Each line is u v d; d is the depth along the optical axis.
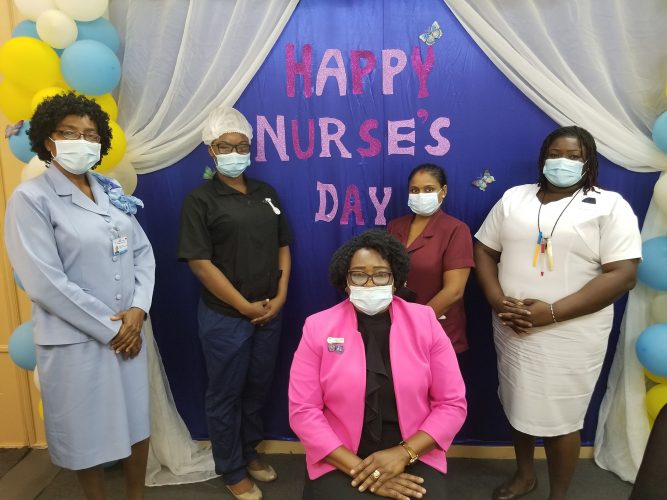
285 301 2.04
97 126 1.43
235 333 1.77
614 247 1.52
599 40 1.76
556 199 1.62
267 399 2.13
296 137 1.94
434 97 1.87
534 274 1.60
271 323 1.87
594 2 1.74
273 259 1.83
